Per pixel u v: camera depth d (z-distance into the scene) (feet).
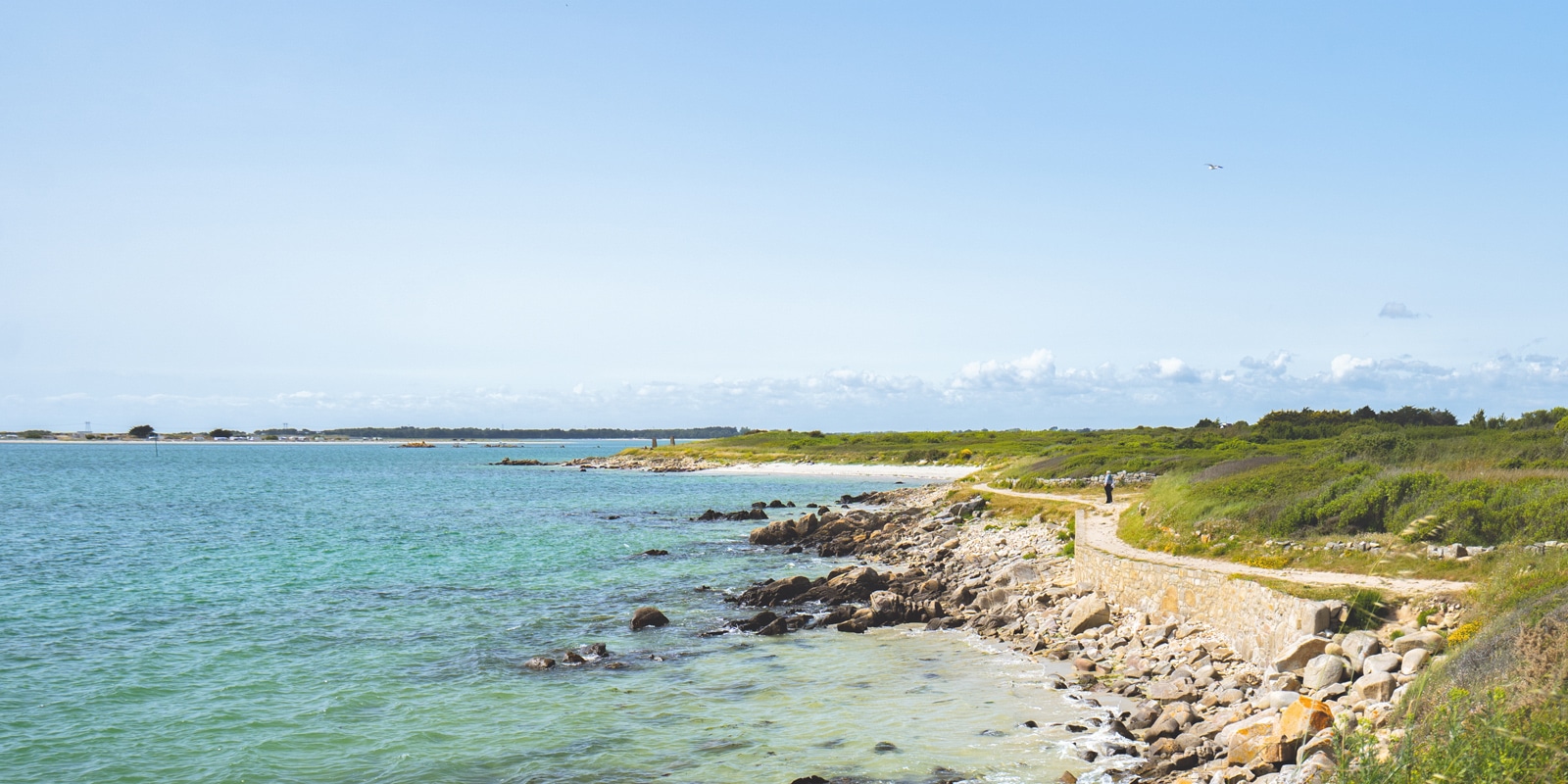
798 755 55.06
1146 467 193.67
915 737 57.47
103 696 67.00
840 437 565.94
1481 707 33.40
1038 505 165.37
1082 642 79.00
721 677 73.15
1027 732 57.41
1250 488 99.45
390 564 134.62
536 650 82.53
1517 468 96.32
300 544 159.63
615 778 52.01
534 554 148.56
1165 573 79.36
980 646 82.64
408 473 459.32
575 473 462.60
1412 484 80.18
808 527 172.14
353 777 52.60
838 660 78.59
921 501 229.25
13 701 65.46
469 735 59.57
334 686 70.33
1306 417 293.02
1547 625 38.73
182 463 590.55
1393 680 49.88
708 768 53.26
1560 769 28.32
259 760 54.95
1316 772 39.06
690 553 153.89
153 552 147.64
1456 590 59.72
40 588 111.65
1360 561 71.20
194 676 72.54
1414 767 30.81
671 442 631.97
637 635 88.84
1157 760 50.34
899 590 110.01
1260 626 65.00
